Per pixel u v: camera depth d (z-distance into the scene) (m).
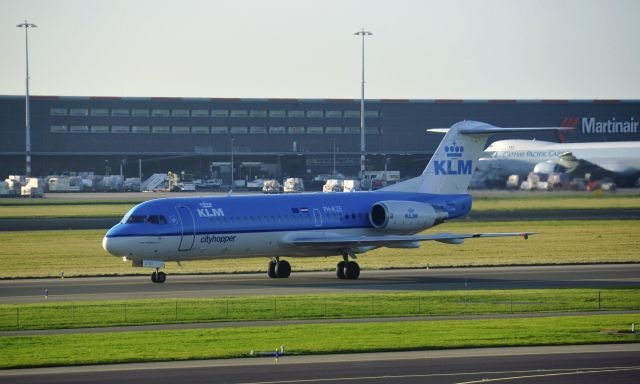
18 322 156.25
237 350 132.38
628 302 177.75
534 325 151.38
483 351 131.88
